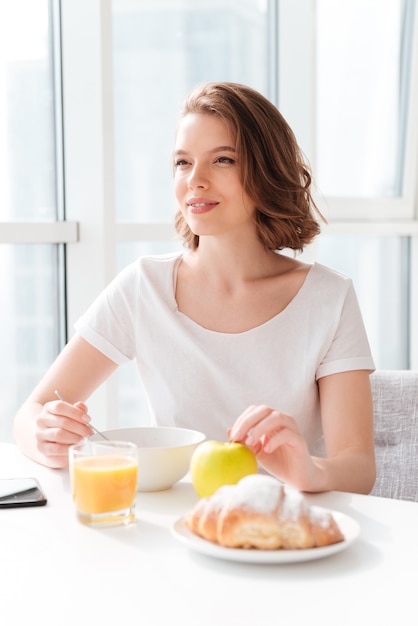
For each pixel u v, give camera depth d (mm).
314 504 1245
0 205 2596
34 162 2660
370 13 3680
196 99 1596
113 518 1141
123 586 941
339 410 1567
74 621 855
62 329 2723
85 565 1004
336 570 985
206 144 1562
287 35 3229
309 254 3201
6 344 2637
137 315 1702
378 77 3746
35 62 2637
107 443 1183
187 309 1685
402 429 1747
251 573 976
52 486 1328
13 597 916
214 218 1575
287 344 1632
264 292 1671
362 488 1436
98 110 2559
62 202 2686
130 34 2852
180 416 1648
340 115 3641
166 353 1672
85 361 1706
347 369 1600
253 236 1687
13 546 1069
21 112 2623
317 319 1641
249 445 1209
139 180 2920
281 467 1301
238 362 1631
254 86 3271
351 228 3594
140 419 2941
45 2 2639
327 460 1413
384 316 3895
